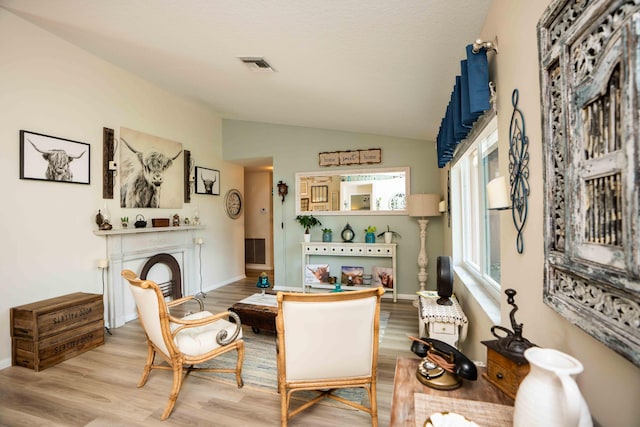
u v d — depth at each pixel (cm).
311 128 500
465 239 314
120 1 212
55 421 181
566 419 56
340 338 162
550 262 87
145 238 386
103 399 204
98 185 334
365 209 476
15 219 263
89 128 326
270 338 309
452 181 335
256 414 188
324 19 174
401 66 211
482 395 93
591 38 65
